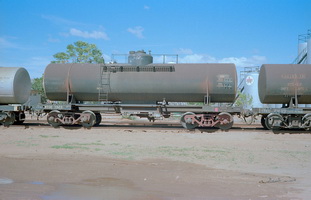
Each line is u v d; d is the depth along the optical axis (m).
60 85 20.20
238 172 9.02
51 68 20.62
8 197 6.49
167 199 6.49
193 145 13.92
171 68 19.59
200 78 19.22
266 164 10.16
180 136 16.89
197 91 19.34
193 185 7.56
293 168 9.63
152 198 6.54
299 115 19.30
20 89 21.34
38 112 20.44
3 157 10.65
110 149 12.52
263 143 14.77
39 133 17.52
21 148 12.47
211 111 19.17
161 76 19.47
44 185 7.41
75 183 7.61
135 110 20.08
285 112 19.03
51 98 21.08
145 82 19.47
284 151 12.55
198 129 19.44
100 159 10.52
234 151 12.43
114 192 6.93
